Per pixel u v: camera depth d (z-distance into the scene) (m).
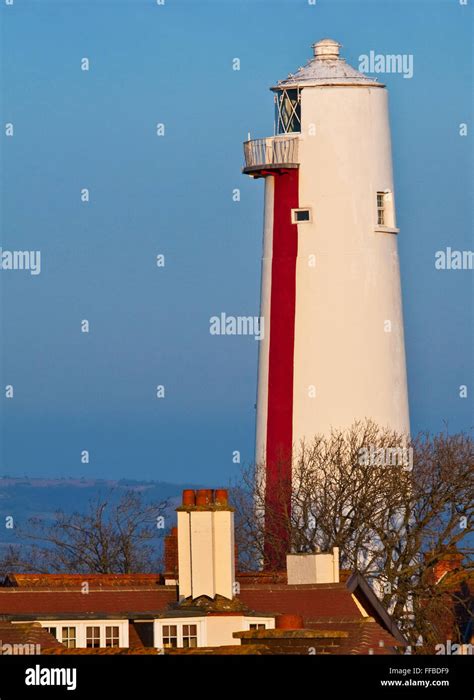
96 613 156.88
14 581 177.25
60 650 135.38
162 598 162.75
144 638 156.75
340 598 168.50
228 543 158.62
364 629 147.25
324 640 137.88
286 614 156.88
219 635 155.25
